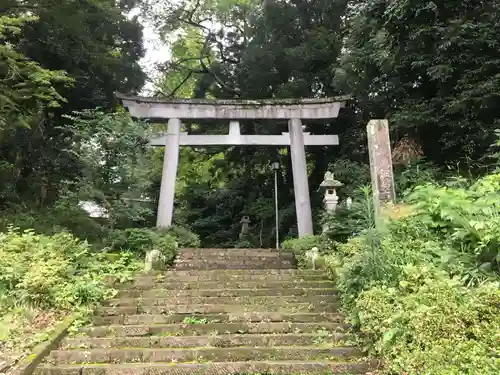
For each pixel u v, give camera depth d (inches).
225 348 189.3
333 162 575.2
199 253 394.6
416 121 396.5
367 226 249.9
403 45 394.9
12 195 460.4
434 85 419.5
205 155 754.8
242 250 402.3
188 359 185.3
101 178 389.1
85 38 515.5
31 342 186.1
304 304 242.1
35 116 436.5
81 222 371.6
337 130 586.9
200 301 249.4
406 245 211.9
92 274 278.4
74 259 292.0
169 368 172.7
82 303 238.2
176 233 446.3
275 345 198.1
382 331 168.9
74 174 515.5
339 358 183.6
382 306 177.5
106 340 198.4
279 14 598.2
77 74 532.7
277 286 277.3
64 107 554.3
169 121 500.1
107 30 586.2
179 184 794.8
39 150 518.6
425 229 228.4
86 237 363.9
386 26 382.6
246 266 371.6
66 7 456.4
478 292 161.8
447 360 140.9
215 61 755.4
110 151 394.3
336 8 596.7
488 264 184.7
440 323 150.9
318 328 212.2
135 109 499.5
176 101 504.1
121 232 370.3
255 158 659.4
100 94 577.3
